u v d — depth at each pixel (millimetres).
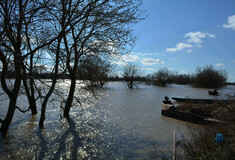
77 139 6941
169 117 11062
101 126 8836
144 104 16484
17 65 6598
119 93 26688
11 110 7461
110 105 15375
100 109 13406
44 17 6492
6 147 5902
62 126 8633
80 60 8758
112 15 6598
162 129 8422
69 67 8953
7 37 5930
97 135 7480
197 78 49594
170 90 36844
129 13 6676
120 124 9289
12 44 6305
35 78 7746
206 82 46875
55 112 11727
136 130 8250
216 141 4441
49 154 5570
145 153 5746
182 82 70750
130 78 39812
